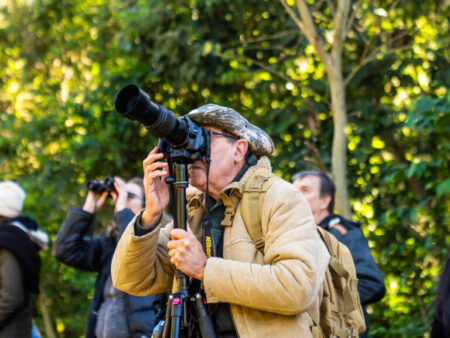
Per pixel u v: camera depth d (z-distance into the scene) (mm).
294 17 7254
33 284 4332
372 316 7875
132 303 4414
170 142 2461
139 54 9344
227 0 8445
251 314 2414
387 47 8266
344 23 7180
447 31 8672
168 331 2490
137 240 2553
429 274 7535
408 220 7277
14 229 4285
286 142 8719
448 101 6379
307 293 2303
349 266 3145
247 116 9023
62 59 11609
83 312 10977
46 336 10992
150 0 8867
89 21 11273
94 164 9938
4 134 11477
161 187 2578
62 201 10641
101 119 9664
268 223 2461
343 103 7070
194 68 8594
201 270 2398
